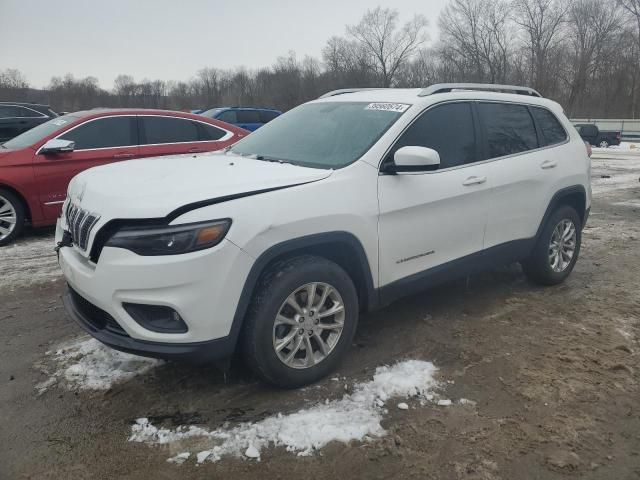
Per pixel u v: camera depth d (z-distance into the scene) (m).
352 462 2.77
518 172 4.63
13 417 3.13
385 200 3.63
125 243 2.88
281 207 3.13
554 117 5.30
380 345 4.05
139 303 2.89
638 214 9.62
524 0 58.53
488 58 61.62
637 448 2.91
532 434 3.00
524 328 4.38
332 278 3.38
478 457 2.82
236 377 3.54
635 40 57.94
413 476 2.69
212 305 2.93
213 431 2.99
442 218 4.03
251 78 78.38
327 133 4.08
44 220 7.12
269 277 3.16
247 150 4.38
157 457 2.79
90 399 3.31
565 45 59.25
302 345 3.37
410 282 3.91
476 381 3.54
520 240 4.81
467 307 4.82
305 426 3.01
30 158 6.93
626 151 30.56
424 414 3.17
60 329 4.34
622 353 3.96
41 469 2.71
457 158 4.22
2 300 4.99
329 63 69.94
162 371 3.62
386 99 4.28
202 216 2.90
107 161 7.39
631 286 5.48
